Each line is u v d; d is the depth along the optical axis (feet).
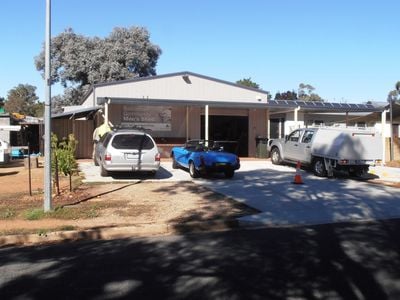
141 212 36.45
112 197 43.27
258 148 92.84
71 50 155.84
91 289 19.38
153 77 95.25
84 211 36.24
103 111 87.15
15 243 28.86
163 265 23.02
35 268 22.62
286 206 40.37
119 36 159.84
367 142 61.31
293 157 69.67
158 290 19.25
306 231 31.76
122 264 23.21
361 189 51.11
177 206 39.22
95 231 30.17
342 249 26.32
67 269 22.36
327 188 51.37
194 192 46.96
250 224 34.17
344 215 37.40
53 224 31.81
